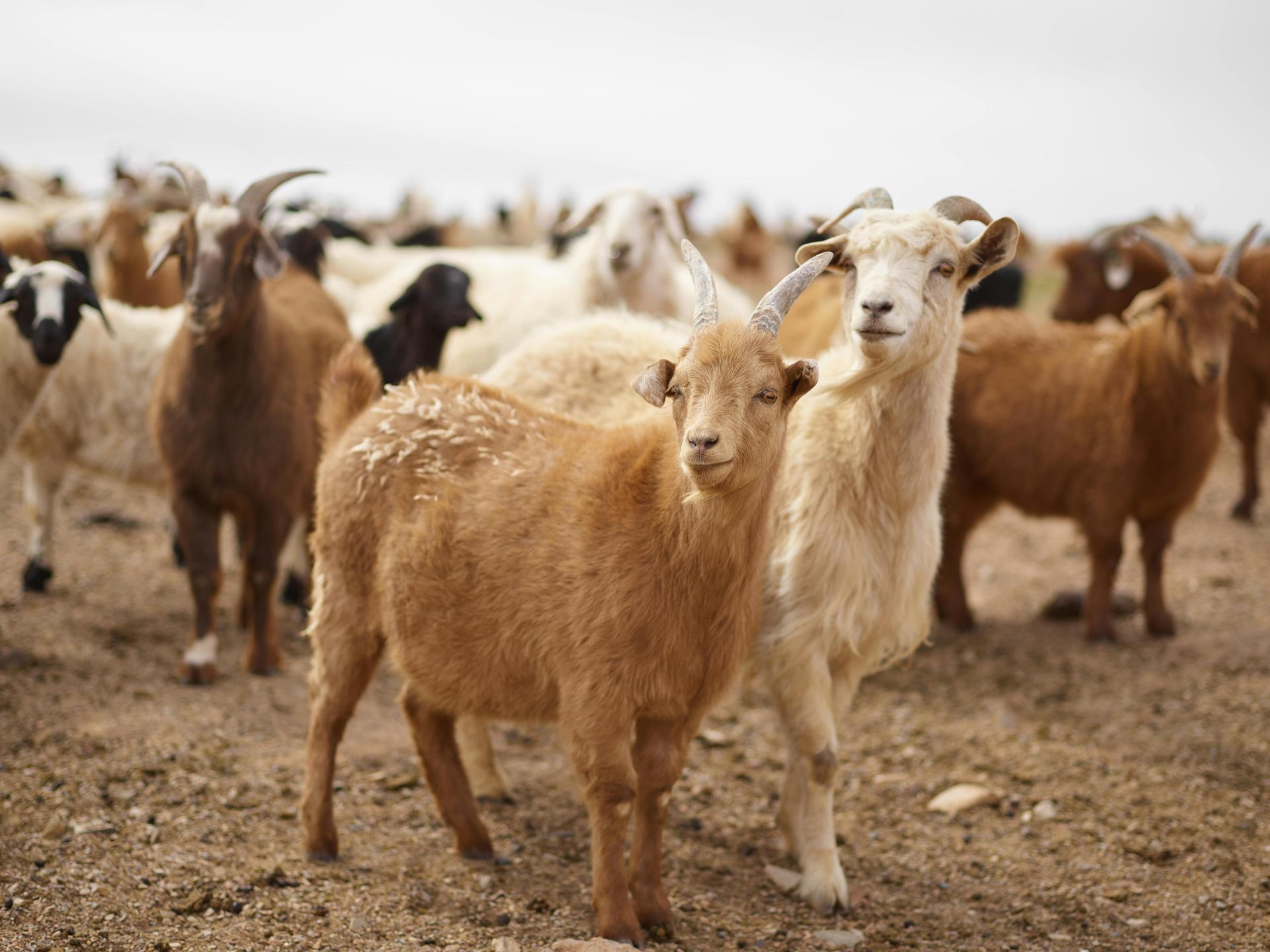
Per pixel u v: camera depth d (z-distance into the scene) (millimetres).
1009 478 7516
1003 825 5180
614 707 3797
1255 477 10031
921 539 4602
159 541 8875
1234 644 7262
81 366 7238
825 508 4453
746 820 5195
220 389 6234
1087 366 7297
